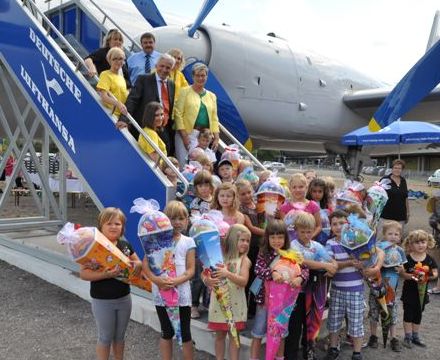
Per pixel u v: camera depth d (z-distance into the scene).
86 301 4.37
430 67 5.17
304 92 9.64
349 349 3.51
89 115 4.34
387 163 38.31
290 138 10.26
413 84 5.32
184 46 7.88
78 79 4.45
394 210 6.41
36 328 3.72
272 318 2.84
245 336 3.27
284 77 9.20
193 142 4.57
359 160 11.45
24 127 7.11
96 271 2.66
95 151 4.29
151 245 2.77
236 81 8.47
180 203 2.99
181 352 3.31
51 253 5.35
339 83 10.38
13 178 7.19
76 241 2.57
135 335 3.59
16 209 11.48
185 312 2.92
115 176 4.09
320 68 9.98
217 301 2.95
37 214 10.60
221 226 3.13
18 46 5.28
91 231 2.62
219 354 3.00
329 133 10.48
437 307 4.81
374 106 10.45
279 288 2.83
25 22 5.16
